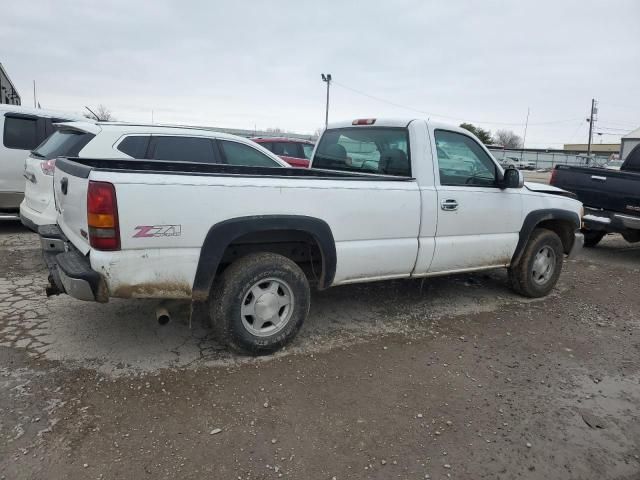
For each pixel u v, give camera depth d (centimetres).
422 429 298
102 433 275
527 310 520
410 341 422
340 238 392
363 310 488
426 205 438
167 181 318
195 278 334
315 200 373
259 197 349
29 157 626
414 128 450
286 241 393
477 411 321
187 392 321
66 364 347
